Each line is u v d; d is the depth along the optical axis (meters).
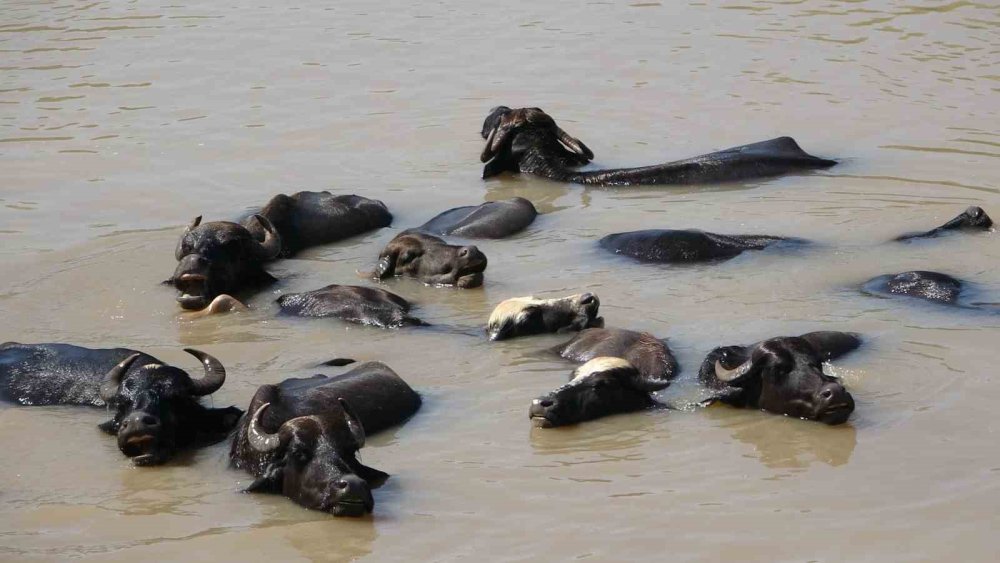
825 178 34.19
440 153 37.56
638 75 44.28
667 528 17.39
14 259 29.45
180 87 43.94
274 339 24.83
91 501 18.70
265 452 18.72
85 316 26.23
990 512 17.53
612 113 40.53
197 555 17.06
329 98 42.56
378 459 19.69
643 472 19.11
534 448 20.02
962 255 28.06
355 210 31.53
